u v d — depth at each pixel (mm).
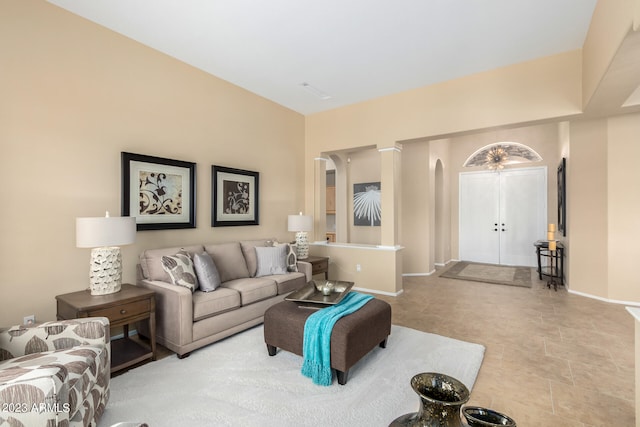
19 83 2391
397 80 4047
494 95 3705
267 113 4703
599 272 4266
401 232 6211
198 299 2703
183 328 2537
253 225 4457
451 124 3994
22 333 1752
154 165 3240
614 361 2537
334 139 5125
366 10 2658
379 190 6828
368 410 1902
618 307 3926
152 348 2535
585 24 2852
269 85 4215
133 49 3094
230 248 3609
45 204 2527
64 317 2311
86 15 2719
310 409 1911
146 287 2830
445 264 7371
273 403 1973
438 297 4473
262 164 4621
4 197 2330
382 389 2135
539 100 3449
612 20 2160
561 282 5324
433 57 3463
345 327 2195
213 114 3891
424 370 2389
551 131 6828
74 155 2689
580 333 3111
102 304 2234
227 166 4070
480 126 3791
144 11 2662
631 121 4008
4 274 2330
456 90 3961
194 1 2531
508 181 7320
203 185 3771
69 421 1394
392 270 4547
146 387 2148
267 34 3023
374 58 3488
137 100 3125
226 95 4062
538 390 2137
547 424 1792
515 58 3477
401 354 2658
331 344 2191
